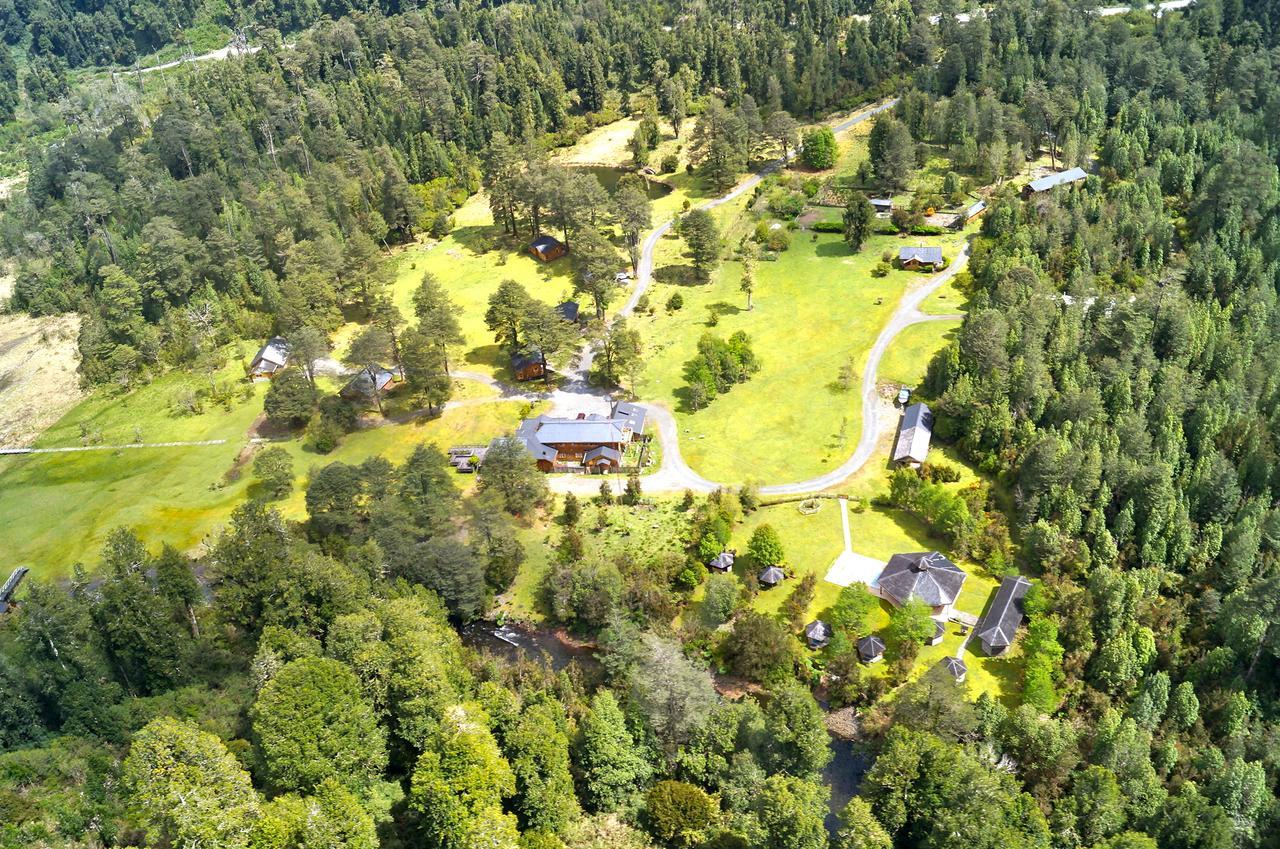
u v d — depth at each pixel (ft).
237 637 396.57
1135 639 390.83
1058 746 334.44
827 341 631.15
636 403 584.40
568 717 369.30
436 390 574.97
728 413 570.46
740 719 343.26
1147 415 496.23
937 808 301.02
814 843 289.33
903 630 395.55
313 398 579.48
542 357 614.34
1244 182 646.74
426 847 299.17
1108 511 458.09
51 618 369.91
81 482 559.38
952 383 539.29
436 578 426.10
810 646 410.72
